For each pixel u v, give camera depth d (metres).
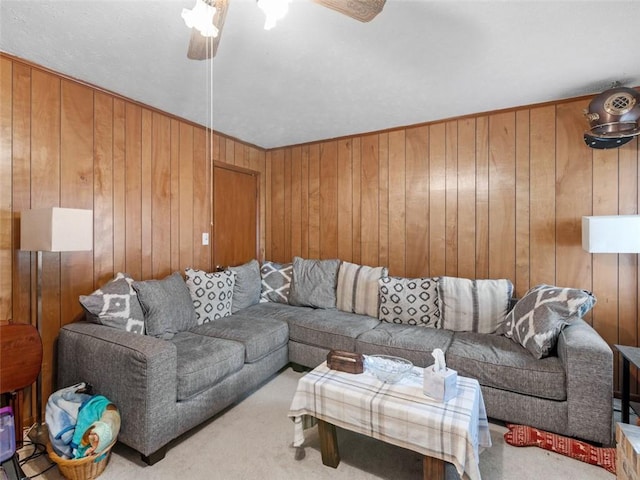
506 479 1.58
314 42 1.79
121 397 1.72
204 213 3.21
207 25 1.12
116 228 2.46
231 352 2.17
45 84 2.07
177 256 2.93
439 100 2.59
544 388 1.84
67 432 1.60
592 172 2.48
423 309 2.72
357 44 1.82
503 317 2.48
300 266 3.43
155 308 2.29
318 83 2.29
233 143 3.56
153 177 2.73
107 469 1.65
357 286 3.08
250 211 3.81
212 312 2.78
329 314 2.97
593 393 1.74
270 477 1.61
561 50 1.87
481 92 2.44
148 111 2.68
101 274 2.37
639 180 2.35
